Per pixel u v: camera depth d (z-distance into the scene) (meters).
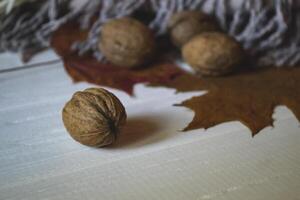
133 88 0.34
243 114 0.29
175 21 0.38
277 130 0.28
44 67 0.37
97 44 0.38
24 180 0.24
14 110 0.31
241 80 0.34
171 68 0.37
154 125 0.29
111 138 0.26
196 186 0.23
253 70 0.36
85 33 0.41
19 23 0.40
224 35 0.35
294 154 0.26
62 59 0.38
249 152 0.26
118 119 0.26
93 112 0.25
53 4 0.40
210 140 0.27
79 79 0.35
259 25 0.38
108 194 0.23
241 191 0.23
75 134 0.26
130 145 0.27
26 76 0.36
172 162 0.25
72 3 0.41
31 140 0.28
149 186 0.24
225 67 0.34
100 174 0.24
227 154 0.26
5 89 0.34
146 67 0.37
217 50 0.34
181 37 0.37
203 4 0.39
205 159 0.25
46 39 0.40
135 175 0.24
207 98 0.31
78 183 0.24
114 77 0.35
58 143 0.27
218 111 0.30
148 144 0.27
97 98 0.26
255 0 0.37
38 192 0.23
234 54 0.34
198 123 0.29
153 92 0.33
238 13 0.38
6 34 0.40
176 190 0.23
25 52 0.40
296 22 0.38
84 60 0.38
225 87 0.33
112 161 0.25
